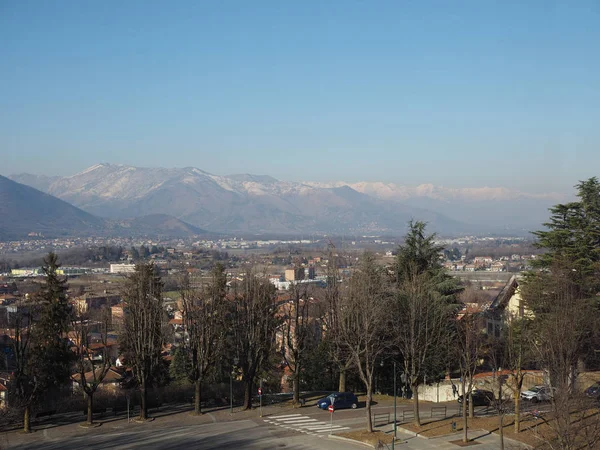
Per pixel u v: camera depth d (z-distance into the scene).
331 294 72.44
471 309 74.38
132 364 66.19
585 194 71.38
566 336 50.28
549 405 52.97
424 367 62.69
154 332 66.00
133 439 51.56
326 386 79.06
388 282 72.56
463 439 50.72
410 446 49.56
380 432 53.50
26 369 63.59
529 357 59.22
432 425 55.75
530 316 64.69
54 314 68.00
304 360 76.50
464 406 50.81
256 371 71.62
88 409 56.75
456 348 61.25
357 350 57.88
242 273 102.44
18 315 61.88
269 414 61.28
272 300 75.12
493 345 62.78
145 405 58.88
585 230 69.06
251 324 64.88
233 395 69.62
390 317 64.69
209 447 49.31
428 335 62.28
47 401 64.44
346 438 51.59
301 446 49.81
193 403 66.56
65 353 67.88
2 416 55.72
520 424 55.12
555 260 65.69
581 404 43.84
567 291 58.00
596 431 41.88
